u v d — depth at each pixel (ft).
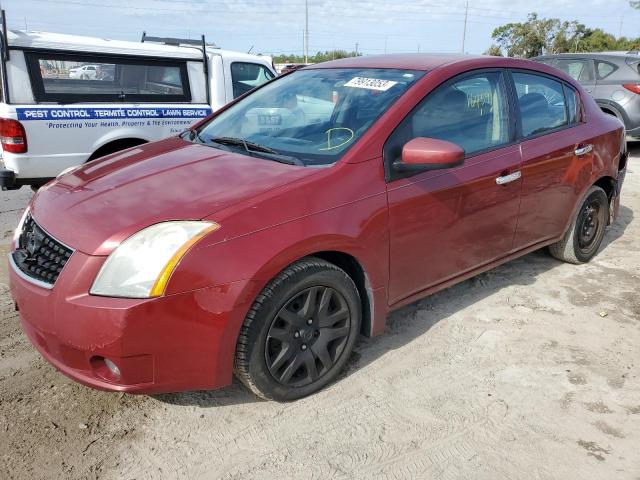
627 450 8.06
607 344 10.89
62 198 8.82
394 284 9.78
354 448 8.02
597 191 14.42
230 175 8.91
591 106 14.39
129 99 19.22
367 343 10.77
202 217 7.66
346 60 12.54
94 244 7.43
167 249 7.29
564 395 9.27
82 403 8.85
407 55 11.98
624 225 18.69
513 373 9.86
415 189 9.61
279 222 7.98
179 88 20.61
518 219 12.05
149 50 19.49
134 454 7.84
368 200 8.97
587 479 7.52
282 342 8.42
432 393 9.29
